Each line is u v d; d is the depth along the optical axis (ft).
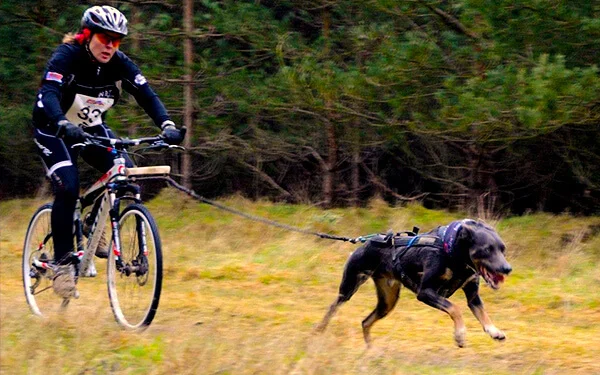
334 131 53.42
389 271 22.68
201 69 48.19
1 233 42.06
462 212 48.14
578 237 38.50
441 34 43.16
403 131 45.32
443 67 42.19
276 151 53.98
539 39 39.01
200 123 51.06
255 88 46.70
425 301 21.47
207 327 22.02
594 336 24.64
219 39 48.88
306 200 58.39
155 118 21.83
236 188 64.80
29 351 18.10
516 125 39.40
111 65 21.66
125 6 51.01
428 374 19.66
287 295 30.32
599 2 37.50
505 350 22.63
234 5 47.50
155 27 48.16
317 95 44.88
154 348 19.07
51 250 23.72
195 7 52.06
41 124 21.54
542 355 22.09
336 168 55.62
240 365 17.88
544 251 37.55
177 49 48.88
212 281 32.48
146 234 21.09
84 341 19.20
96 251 22.84
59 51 20.99
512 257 36.86
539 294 29.86
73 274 22.07
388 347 22.72
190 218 44.78
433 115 42.24
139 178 21.30
